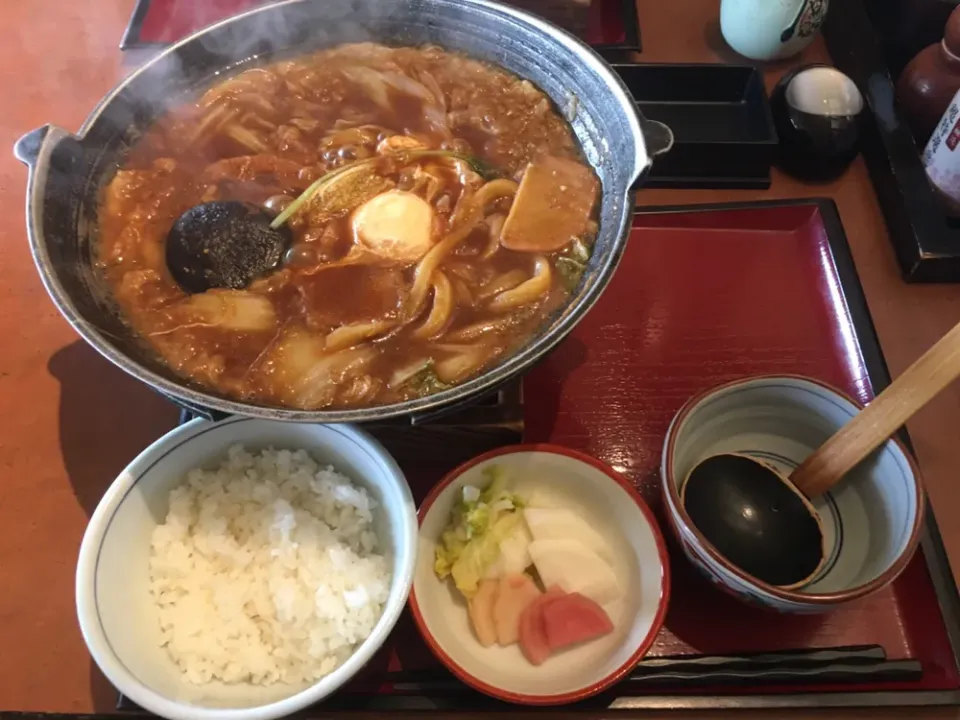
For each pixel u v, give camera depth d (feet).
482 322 1.08
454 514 1.08
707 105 1.64
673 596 1.09
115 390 1.27
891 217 1.49
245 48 1.33
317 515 1.06
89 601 0.89
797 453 1.18
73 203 1.09
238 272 1.11
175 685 0.91
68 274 1.01
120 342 1.01
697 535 0.97
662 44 1.78
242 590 1.00
